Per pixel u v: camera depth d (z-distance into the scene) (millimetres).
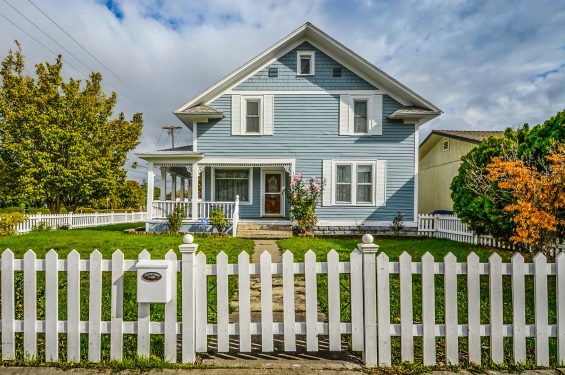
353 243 11430
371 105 15312
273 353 3320
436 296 5055
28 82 20594
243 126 15352
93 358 3154
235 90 15383
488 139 9852
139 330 3170
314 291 3248
